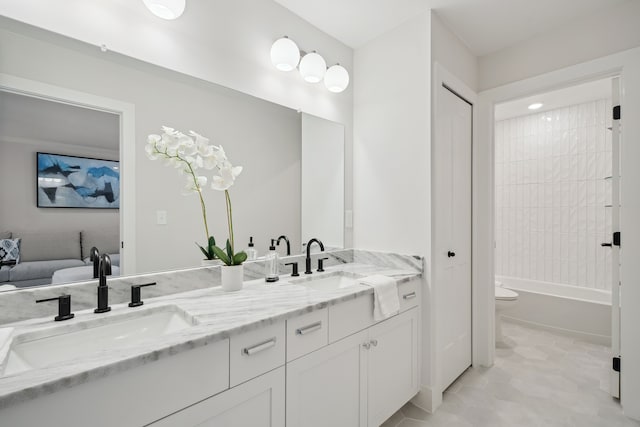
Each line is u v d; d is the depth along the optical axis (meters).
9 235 0.99
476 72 2.36
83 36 1.14
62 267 1.08
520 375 2.16
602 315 2.68
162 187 1.33
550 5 1.79
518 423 1.65
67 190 1.10
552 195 3.43
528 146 3.61
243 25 1.62
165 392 0.80
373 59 2.15
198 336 0.85
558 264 3.37
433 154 1.82
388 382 1.58
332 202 2.11
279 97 1.80
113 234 1.20
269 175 1.76
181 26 1.39
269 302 1.20
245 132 1.64
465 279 2.25
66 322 0.97
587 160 3.21
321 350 1.22
